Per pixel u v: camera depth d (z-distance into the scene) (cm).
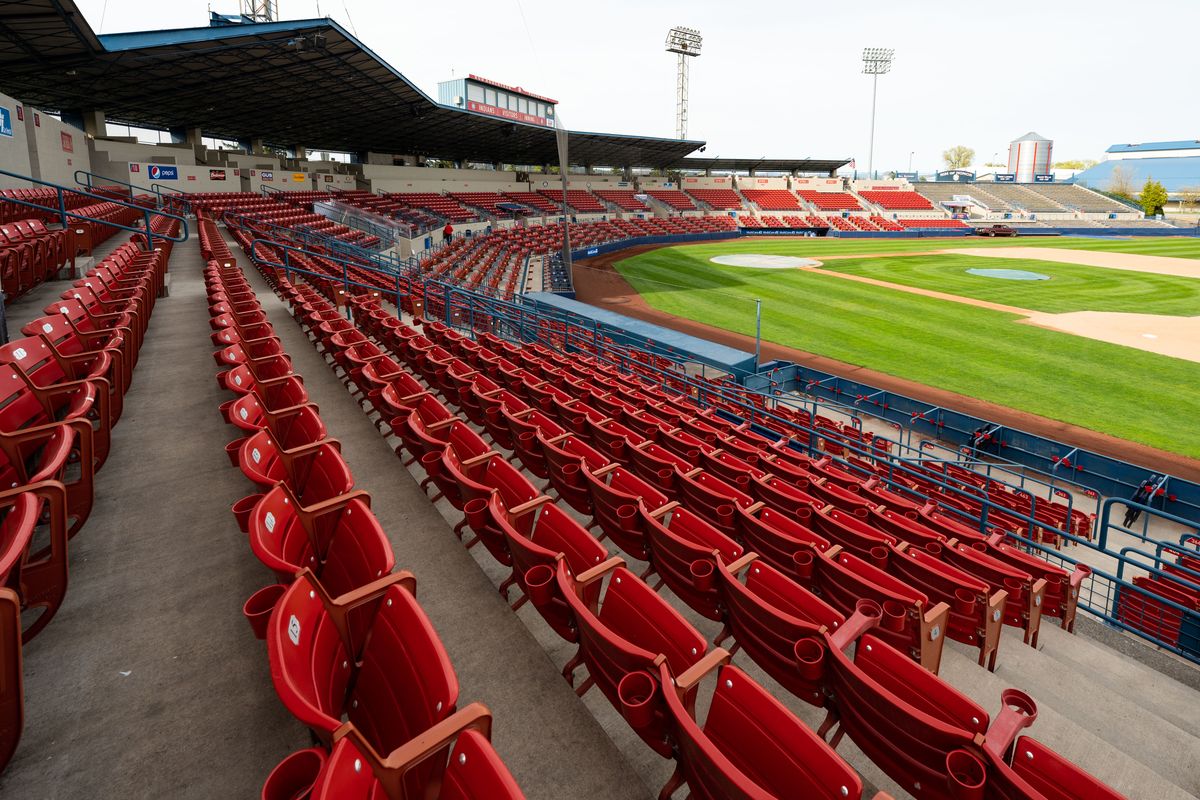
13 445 328
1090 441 1396
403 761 172
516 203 5097
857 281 3325
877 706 281
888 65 7819
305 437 414
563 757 265
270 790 161
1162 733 415
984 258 4228
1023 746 272
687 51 7262
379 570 253
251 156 3788
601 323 1923
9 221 1216
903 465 1130
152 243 1296
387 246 2784
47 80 2294
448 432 511
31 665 280
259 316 778
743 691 254
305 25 2022
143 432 542
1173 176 11688
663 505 466
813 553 453
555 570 300
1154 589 748
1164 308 2609
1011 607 528
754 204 6806
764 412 1270
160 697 268
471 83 5659
